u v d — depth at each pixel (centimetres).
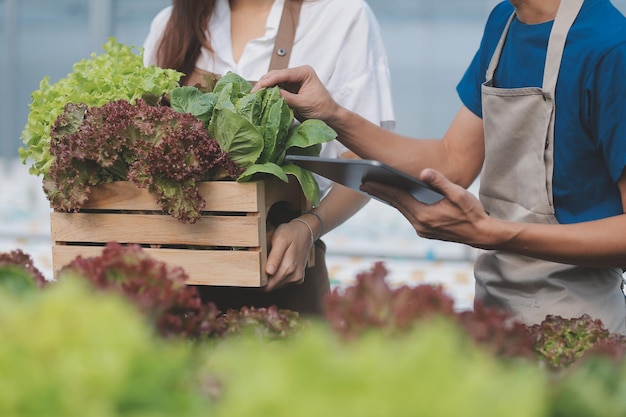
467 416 65
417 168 225
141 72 212
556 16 186
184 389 83
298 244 201
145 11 735
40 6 834
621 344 135
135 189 192
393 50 792
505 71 202
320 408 65
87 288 106
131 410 73
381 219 681
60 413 71
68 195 191
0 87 843
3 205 697
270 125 195
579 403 85
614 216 181
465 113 227
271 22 231
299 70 212
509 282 204
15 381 72
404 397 65
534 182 194
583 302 195
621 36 178
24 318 79
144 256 118
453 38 781
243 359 86
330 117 215
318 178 234
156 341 101
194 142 184
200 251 191
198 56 237
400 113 803
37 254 570
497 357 104
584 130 186
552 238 177
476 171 230
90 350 76
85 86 209
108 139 184
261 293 219
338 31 233
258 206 188
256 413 66
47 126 203
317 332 72
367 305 101
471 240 180
